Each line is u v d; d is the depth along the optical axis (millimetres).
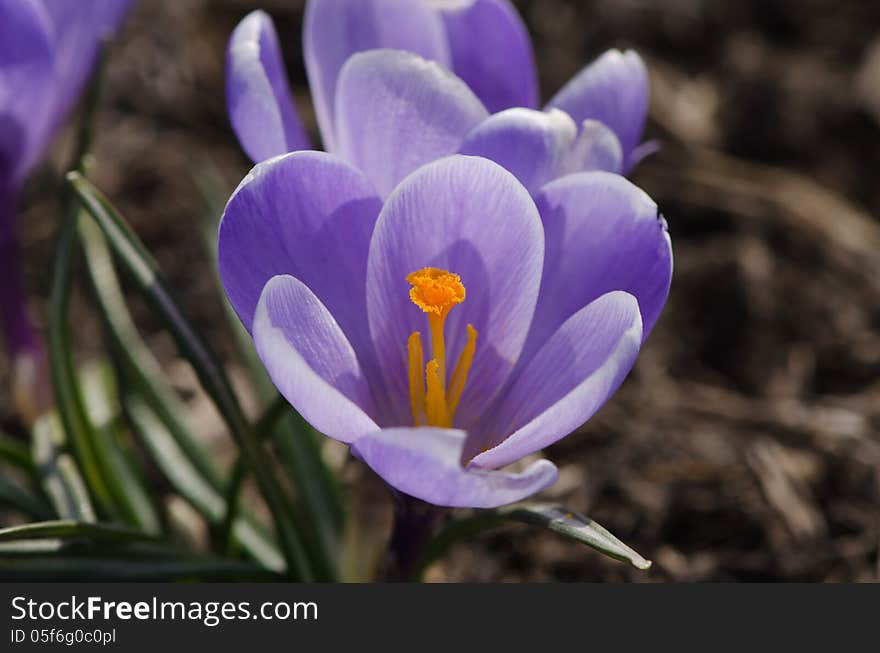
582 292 353
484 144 348
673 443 471
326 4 370
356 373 352
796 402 484
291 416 425
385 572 375
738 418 479
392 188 358
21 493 422
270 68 361
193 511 457
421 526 368
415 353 354
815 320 512
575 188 350
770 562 446
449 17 374
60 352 405
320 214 348
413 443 327
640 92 367
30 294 517
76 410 410
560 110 361
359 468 411
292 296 339
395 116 352
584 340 346
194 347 381
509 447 339
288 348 330
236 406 381
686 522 454
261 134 356
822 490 461
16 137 393
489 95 377
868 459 466
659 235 346
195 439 427
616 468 465
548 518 354
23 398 425
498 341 355
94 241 425
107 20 396
